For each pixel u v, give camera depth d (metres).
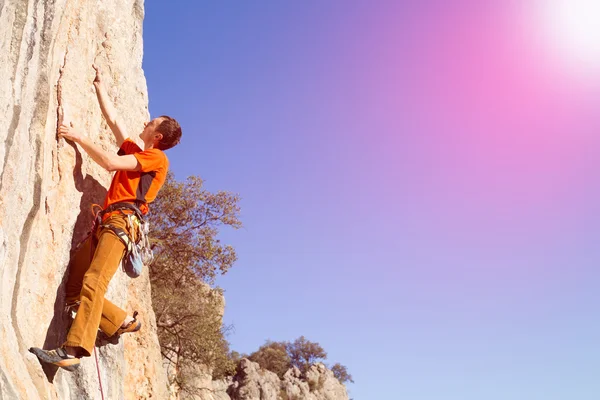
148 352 7.64
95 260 4.65
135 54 6.91
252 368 49.69
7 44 4.09
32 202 4.32
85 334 4.42
